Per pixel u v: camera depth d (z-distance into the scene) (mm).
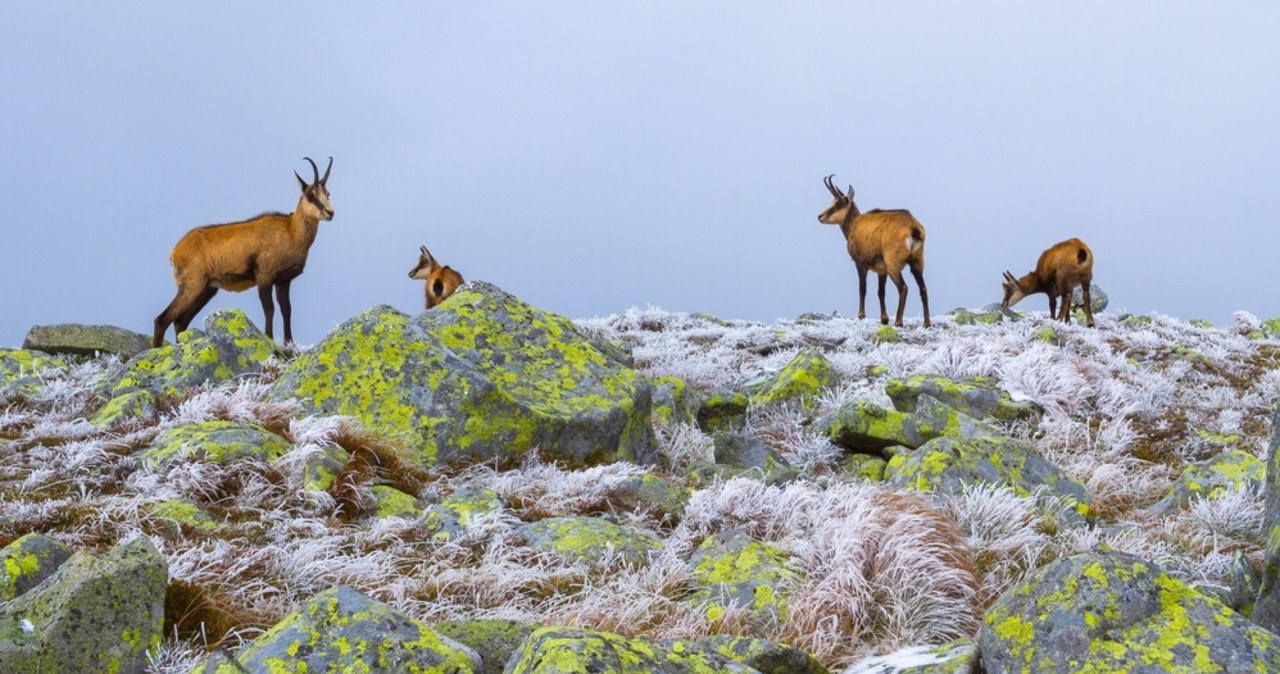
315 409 37062
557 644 15344
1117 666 15648
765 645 18703
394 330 37938
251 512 29703
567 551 27141
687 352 63969
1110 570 16781
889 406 47562
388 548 27719
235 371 46312
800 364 49875
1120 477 39719
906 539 25047
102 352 60312
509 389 37156
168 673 19938
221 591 23719
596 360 40281
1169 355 65125
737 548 26016
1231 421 50031
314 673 16969
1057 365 51750
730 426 46844
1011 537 29141
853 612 23109
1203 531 32062
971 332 70812
